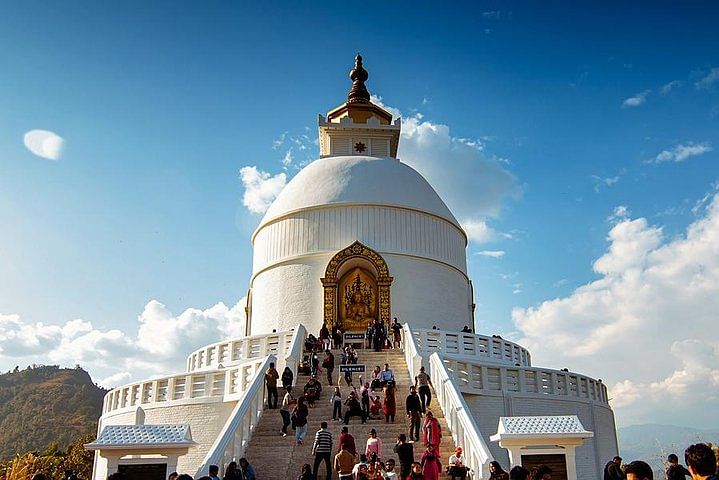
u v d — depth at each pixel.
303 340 32.19
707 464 6.82
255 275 45.09
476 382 29.39
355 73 56.16
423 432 19.86
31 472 56.31
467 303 46.00
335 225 42.69
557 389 31.92
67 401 178.50
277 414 23.52
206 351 34.41
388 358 30.69
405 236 43.00
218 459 18.16
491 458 17.30
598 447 33.09
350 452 17.81
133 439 16.62
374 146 50.88
